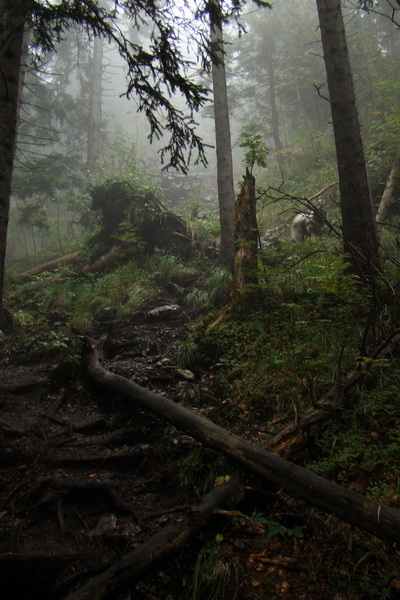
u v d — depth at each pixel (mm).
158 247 10070
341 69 6539
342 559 2832
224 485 3377
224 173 9117
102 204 11117
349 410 3951
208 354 5816
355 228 6297
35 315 8086
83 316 7395
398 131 10188
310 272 5641
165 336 6680
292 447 3672
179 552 2975
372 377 4328
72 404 5113
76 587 2861
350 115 6465
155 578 2898
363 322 5180
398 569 2674
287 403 4402
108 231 10961
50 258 14391
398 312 5086
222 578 2854
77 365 5555
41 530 3391
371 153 10461
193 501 3541
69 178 16719
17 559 2957
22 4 3766
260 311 6043
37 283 9734
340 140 6504
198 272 9031
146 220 10180
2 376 5793
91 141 18219
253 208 6418
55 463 4047
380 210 8898
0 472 3928
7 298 9195
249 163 6441
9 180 4105
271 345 5344
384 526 2631
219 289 7234
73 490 3695
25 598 2834
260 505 3408
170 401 4320
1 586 2846
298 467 3178
